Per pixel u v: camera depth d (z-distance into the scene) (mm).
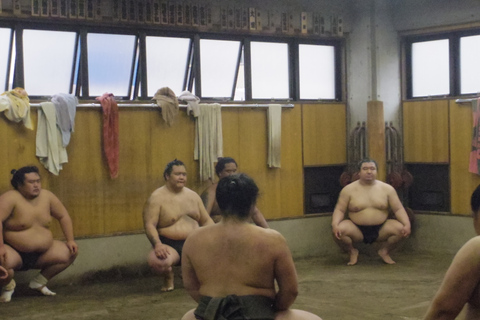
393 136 6402
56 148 4969
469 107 6023
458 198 6156
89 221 5262
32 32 5152
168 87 5613
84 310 4242
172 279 4836
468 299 1785
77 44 5379
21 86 5168
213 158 5695
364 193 5738
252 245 2225
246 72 6102
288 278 2279
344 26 6496
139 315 4074
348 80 6520
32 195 4500
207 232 2289
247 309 2182
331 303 4324
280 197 6168
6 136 4855
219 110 5727
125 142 5402
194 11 5809
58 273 4801
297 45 6344
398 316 3957
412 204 6527
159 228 4828
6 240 4492
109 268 5355
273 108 6012
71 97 5066
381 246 6230
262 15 6121
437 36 6297
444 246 6270
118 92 5680
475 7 5980
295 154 6250
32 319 4012
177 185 4820
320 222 6383
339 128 6473
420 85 6457
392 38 6453
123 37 5555
